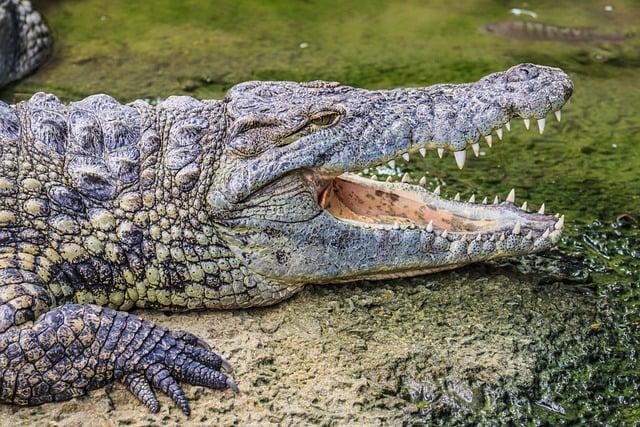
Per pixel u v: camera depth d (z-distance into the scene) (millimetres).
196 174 3998
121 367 3674
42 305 3758
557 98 4219
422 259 4227
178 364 3703
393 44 7480
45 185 3963
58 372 3619
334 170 4055
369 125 4086
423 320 4148
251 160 3961
